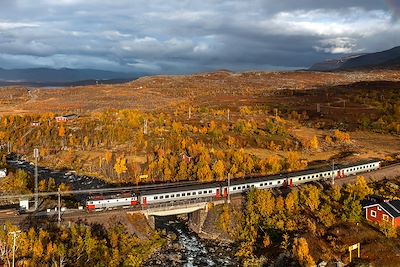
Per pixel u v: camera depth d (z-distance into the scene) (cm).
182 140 18775
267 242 10506
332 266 9125
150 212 11781
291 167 15825
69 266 8888
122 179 16175
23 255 8856
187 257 10669
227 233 11744
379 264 9131
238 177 14988
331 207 11588
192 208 12288
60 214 11169
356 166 15350
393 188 13412
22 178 14075
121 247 10294
